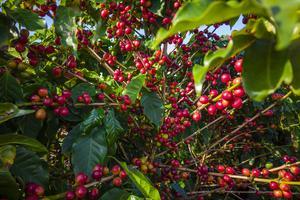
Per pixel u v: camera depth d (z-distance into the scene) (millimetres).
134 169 299
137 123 445
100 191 314
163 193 421
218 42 609
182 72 563
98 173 292
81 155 314
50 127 338
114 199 280
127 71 453
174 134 414
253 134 675
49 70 373
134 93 366
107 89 385
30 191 255
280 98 346
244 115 609
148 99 390
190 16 134
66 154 334
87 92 355
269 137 677
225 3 121
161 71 450
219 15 131
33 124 312
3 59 314
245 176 380
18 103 301
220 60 156
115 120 342
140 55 419
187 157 568
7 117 238
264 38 148
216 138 624
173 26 136
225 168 414
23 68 320
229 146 606
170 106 446
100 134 330
